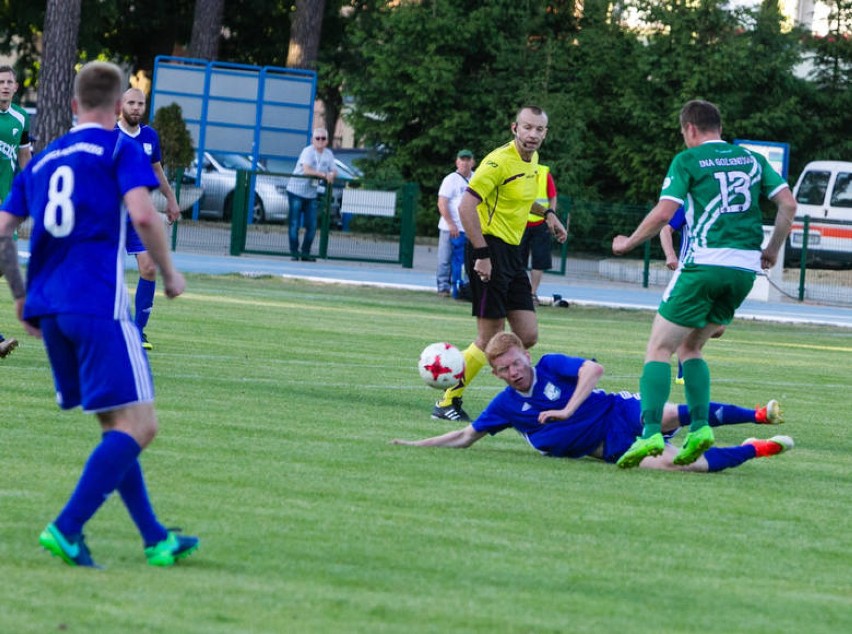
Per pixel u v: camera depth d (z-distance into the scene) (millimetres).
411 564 13266
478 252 24188
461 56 93312
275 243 71000
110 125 12906
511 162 24438
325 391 26703
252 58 122062
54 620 10672
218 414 22469
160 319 39312
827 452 23266
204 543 13602
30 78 117938
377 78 92500
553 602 12180
